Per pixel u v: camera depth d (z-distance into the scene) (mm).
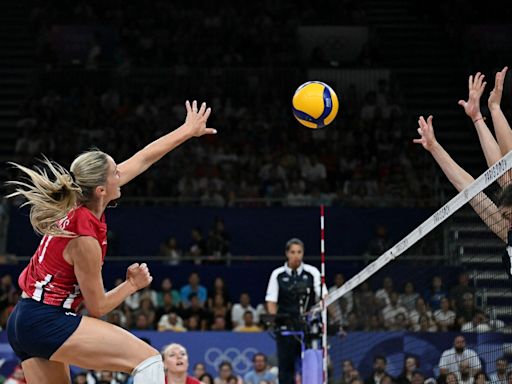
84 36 26141
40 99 24188
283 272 11234
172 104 23969
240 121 23281
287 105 24125
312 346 10180
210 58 26094
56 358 4984
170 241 17797
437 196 20094
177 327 14984
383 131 22594
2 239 17578
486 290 7809
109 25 26500
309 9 27469
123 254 17969
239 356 14000
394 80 24672
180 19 27312
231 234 18172
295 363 10562
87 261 4926
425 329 10133
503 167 5242
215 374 13930
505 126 5703
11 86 25578
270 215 18250
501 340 7062
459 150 22719
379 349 10203
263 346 14055
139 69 24797
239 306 15625
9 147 23016
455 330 9438
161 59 26094
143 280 5227
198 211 18281
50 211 4926
